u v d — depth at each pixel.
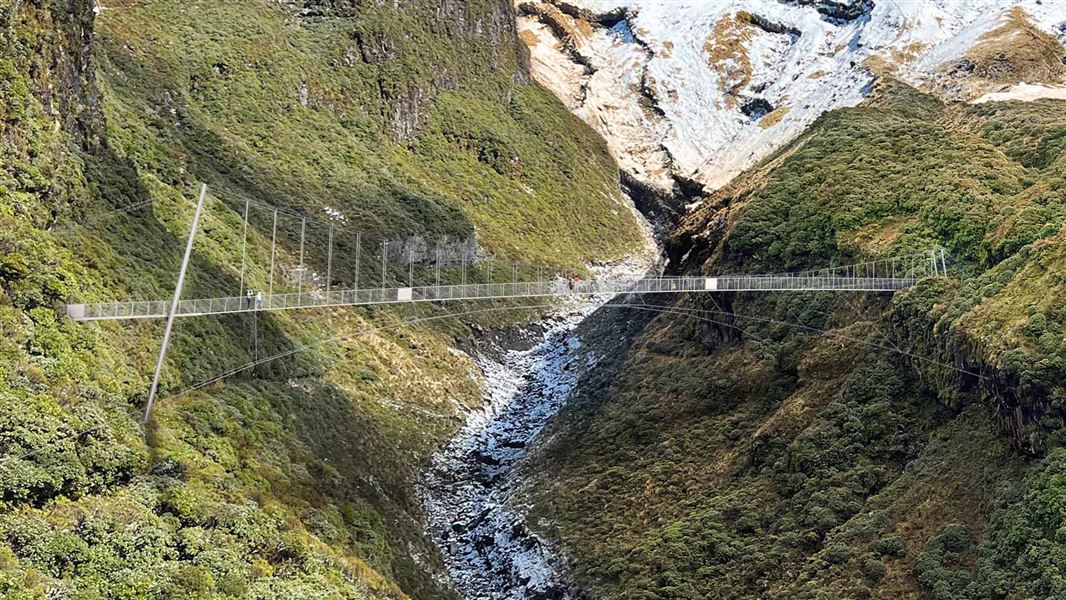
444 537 106.62
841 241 114.62
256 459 92.19
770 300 115.62
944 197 109.88
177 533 71.75
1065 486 73.88
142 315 90.69
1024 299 86.31
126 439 77.62
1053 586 69.00
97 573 63.53
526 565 98.88
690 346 124.00
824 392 100.25
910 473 86.88
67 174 97.12
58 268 84.94
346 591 78.12
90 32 112.19
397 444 117.31
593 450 112.44
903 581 77.75
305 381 116.75
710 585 86.56
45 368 76.75
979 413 86.12
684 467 103.31
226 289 112.88
